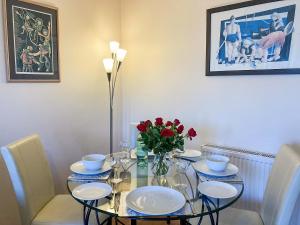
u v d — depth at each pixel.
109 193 1.46
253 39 2.16
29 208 1.71
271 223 1.54
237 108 2.34
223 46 2.34
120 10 3.13
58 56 2.51
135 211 1.30
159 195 1.46
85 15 2.74
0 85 2.11
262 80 2.17
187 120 2.69
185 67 2.64
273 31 2.06
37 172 1.86
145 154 2.02
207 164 1.82
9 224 1.37
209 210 1.34
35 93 2.36
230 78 2.35
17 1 2.15
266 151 2.21
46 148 2.50
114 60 2.96
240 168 2.21
